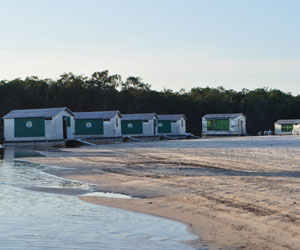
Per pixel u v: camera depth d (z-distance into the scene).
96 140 58.50
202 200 13.74
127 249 8.73
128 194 15.89
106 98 101.69
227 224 10.58
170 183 17.75
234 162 25.20
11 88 86.81
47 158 32.72
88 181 19.98
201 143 48.94
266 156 28.48
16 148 49.72
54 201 14.68
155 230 10.32
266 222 10.45
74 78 104.06
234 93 130.00
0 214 12.38
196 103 110.44
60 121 51.41
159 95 110.44
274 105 120.00
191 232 10.02
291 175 18.55
